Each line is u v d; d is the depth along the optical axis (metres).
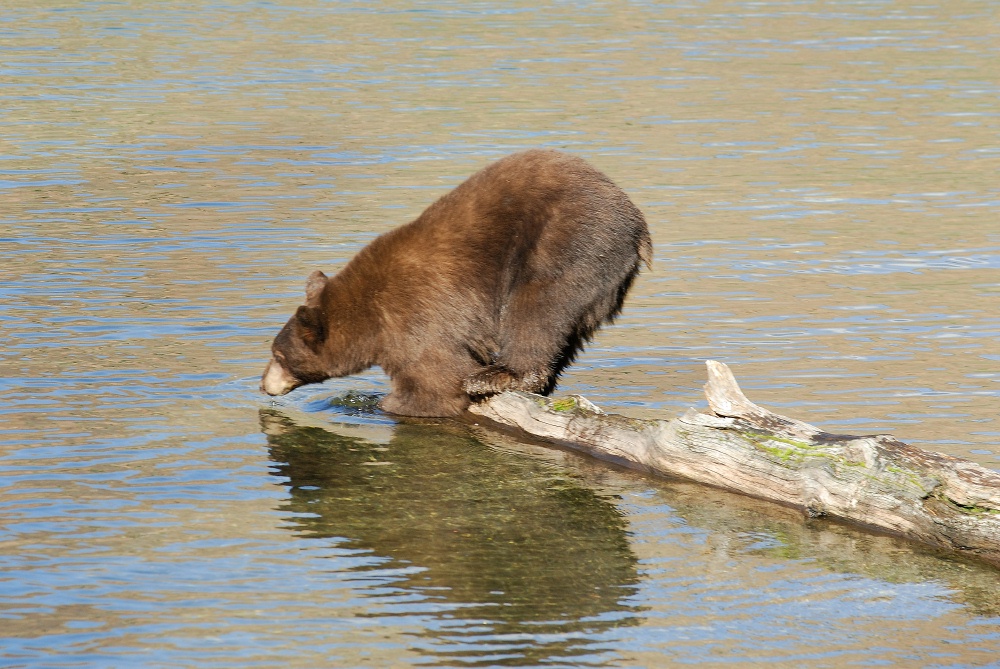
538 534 11.41
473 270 14.34
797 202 26.67
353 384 16.06
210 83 39.38
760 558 10.95
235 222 24.23
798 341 17.61
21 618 9.45
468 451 13.69
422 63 43.25
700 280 20.95
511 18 53.06
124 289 19.47
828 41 48.66
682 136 33.19
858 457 11.69
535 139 32.41
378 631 9.40
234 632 9.32
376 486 12.53
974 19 54.22
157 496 11.92
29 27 48.84
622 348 17.38
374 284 14.54
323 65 42.69
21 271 20.34
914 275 21.33
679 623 9.69
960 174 29.47
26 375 15.36
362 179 28.09
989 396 15.16
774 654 9.20
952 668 9.02
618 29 50.75
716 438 12.55
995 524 10.73
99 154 30.14
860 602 10.10
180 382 15.41
